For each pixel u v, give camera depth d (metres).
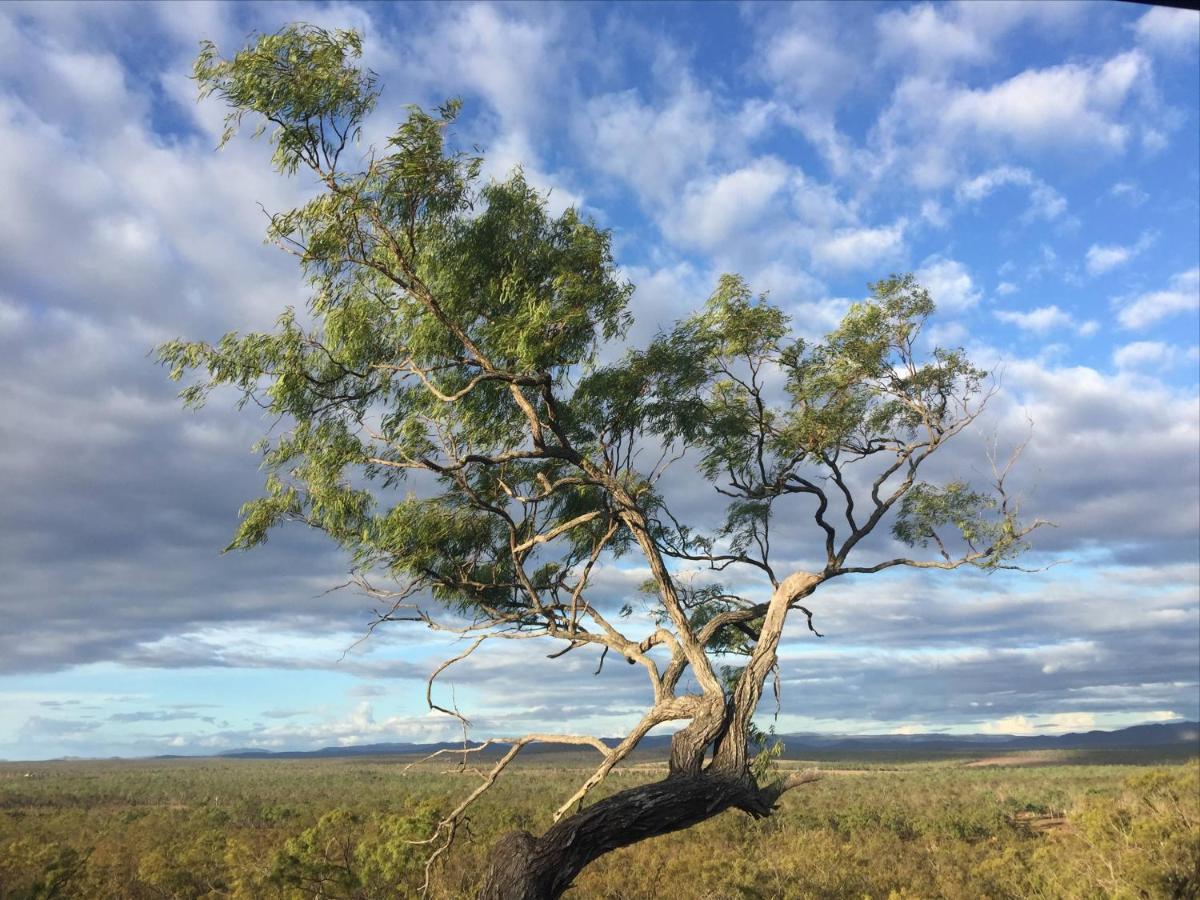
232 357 8.35
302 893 16.22
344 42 7.66
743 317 10.05
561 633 9.62
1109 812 16.88
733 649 10.84
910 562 10.13
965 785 67.56
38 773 118.00
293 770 126.38
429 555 9.72
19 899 19.56
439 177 8.09
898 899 18.08
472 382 8.34
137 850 27.39
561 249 8.88
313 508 8.95
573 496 10.48
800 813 39.16
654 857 22.33
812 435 10.62
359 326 8.40
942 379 10.57
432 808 15.04
